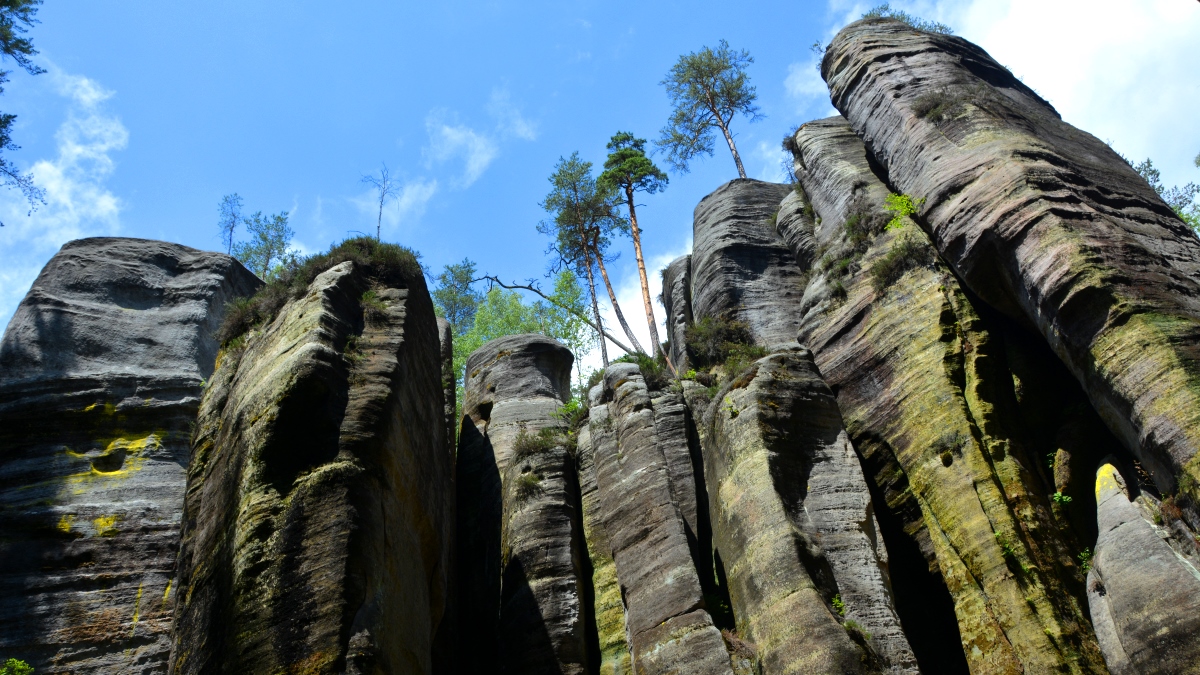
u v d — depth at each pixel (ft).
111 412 84.69
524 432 90.79
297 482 53.88
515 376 105.50
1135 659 51.72
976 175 74.64
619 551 72.74
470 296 166.40
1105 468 62.18
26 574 72.95
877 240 85.97
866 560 64.90
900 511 70.90
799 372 77.51
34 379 84.74
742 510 68.64
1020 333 72.84
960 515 64.69
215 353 94.68
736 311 102.73
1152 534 54.90
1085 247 63.77
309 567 50.11
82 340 88.74
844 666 56.34
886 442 73.51
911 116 85.92
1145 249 65.51
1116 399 58.95
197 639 52.42
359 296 68.59
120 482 80.53
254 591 49.70
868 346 79.10
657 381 88.69
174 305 95.45
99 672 70.18
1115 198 72.54
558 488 83.61
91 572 74.49
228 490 56.59
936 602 67.15
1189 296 62.69
